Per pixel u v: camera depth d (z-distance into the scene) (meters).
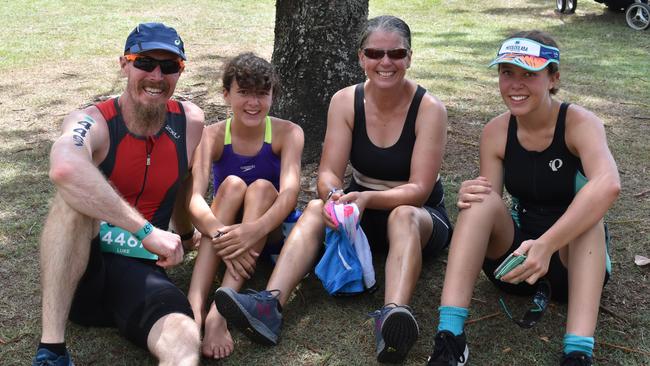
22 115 5.84
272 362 2.72
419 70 7.62
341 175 3.35
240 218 3.25
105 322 2.74
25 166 4.71
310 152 4.76
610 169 2.60
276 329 2.81
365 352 2.78
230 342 2.77
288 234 3.23
